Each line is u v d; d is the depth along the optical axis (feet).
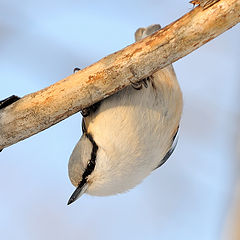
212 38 11.57
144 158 11.76
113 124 11.73
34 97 11.68
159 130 11.75
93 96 11.65
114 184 11.80
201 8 11.56
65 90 11.65
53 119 11.68
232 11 11.54
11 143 11.72
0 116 11.69
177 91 11.78
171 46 11.59
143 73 11.62
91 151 11.78
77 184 11.83
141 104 11.73
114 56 11.62
